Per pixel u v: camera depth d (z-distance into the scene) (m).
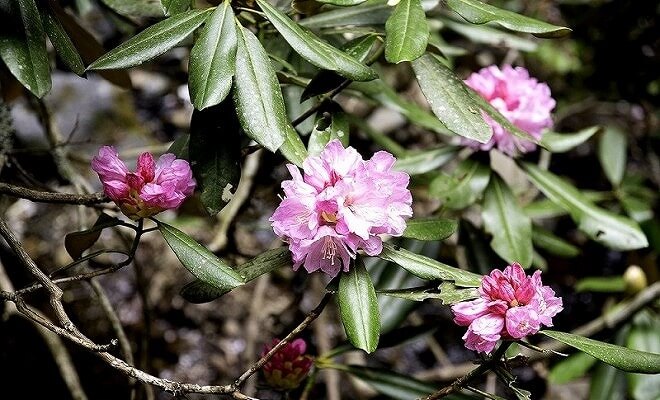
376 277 1.41
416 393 1.35
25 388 1.65
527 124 1.34
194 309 2.02
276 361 1.27
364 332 1.08
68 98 2.22
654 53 1.93
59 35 1.12
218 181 1.15
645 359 1.08
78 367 1.72
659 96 2.02
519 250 1.35
